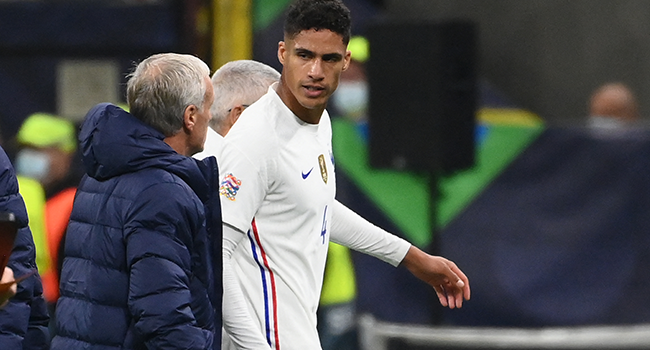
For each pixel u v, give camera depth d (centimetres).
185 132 1134
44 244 2230
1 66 2922
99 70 2939
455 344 1956
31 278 1148
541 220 2628
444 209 2642
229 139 1193
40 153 2464
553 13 3672
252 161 1180
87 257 1109
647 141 2606
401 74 2538
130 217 1068
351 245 1396
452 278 1422
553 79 3672
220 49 2964
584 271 2622
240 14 2964
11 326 1127
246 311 1177
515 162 2636
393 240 1402
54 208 2266
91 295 1095
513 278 2623
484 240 2641
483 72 3706
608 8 3606
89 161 1105
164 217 1062
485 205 2641
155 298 1048
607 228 2619
